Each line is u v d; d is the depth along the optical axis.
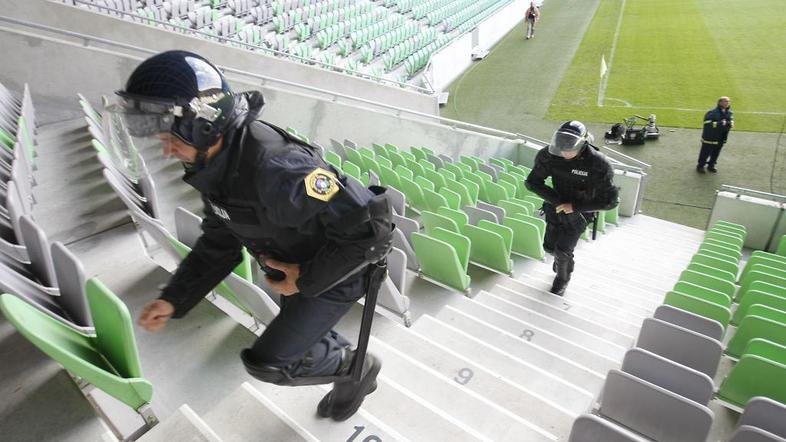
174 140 1.05
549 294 3.91
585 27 19.92
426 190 4.80
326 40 13.09
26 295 1.93
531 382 2.48
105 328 1.67
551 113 12.38
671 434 1.97
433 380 2.17
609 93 13.24
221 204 1.18
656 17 20.17
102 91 6.37
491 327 3.01
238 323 2.43
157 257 3.31
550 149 3.23
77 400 1.86
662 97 12.59
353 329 2.81
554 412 2.18
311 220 1.17
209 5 12.25
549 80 14.66
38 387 1.91
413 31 15.96
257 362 1.36
